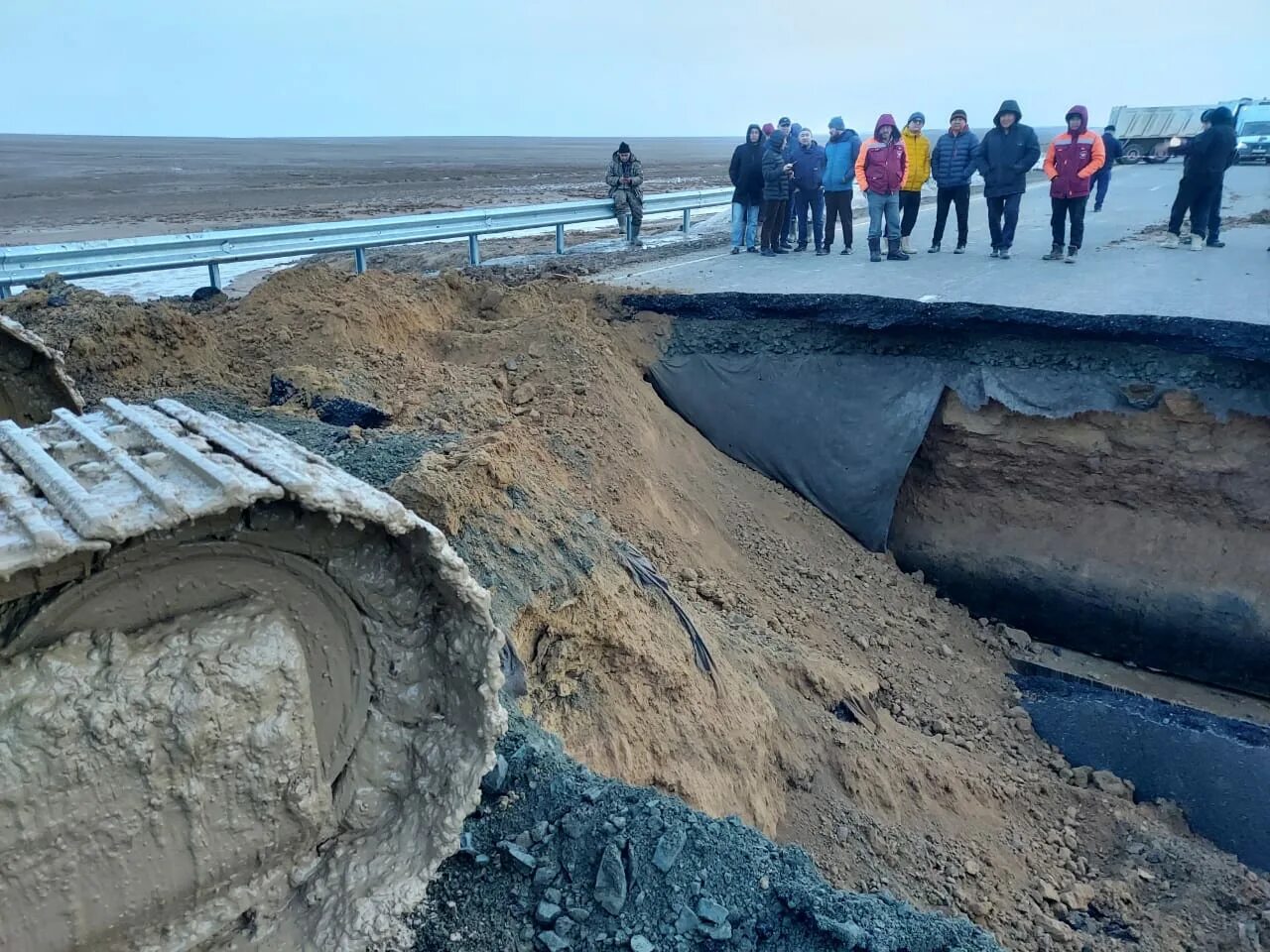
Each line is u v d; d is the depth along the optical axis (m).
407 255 16.31
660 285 10.64
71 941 2.33
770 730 5.76
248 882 2.65
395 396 7.09
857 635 7.98
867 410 9.07
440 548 2.52
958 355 8.73
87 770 2.26
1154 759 7.47
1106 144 16.69
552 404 7.69
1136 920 5.62
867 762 6.08
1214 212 11.98
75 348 7.02
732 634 6.54
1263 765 7.40
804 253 13.39
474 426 6.71
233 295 12.45
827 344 9.27
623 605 5.27
